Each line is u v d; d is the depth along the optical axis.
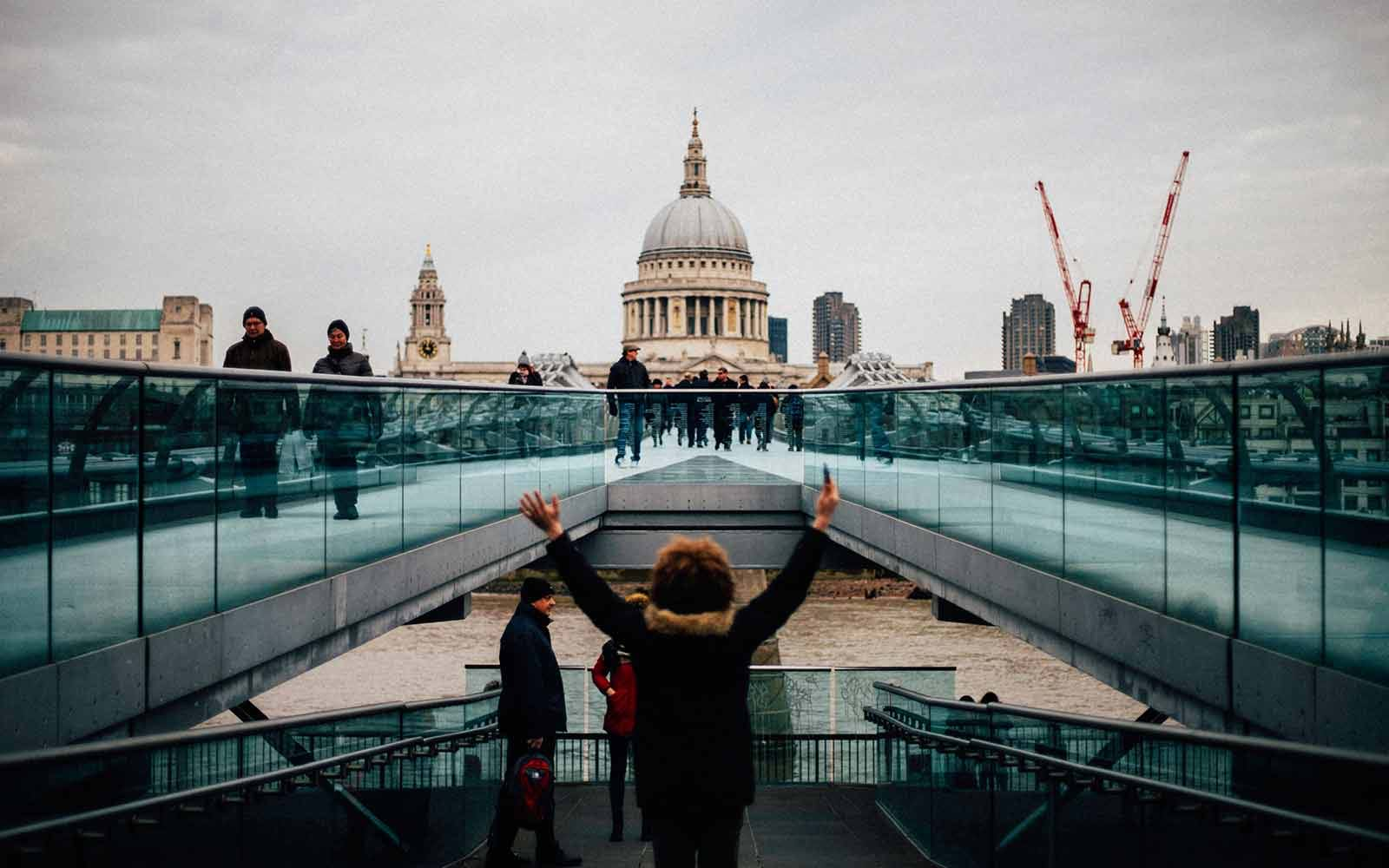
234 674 10.04
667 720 5.69
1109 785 8.33
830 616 74.62
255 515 10.45
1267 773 6.34
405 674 56.38
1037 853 9.87
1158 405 9.96
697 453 33.50
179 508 9.21
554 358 89.25
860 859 13.03
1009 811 10.61
